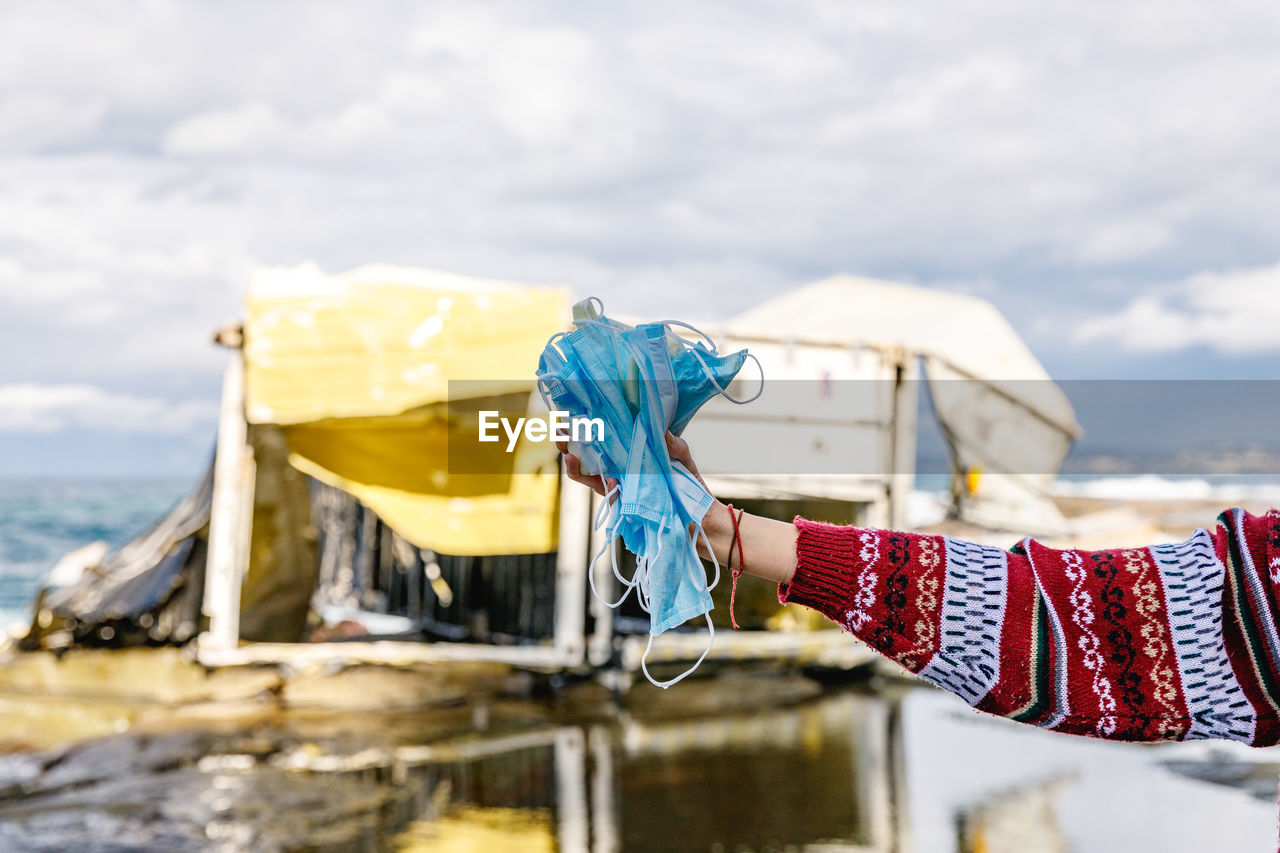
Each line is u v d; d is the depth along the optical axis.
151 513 44.44
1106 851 4.20
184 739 5.78
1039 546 1.26
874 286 10.13
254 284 7.23
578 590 7.15
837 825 4.54
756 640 7.75
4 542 30.41
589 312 1.29
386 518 7.32
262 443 7.81
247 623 7.69
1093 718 1.16
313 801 4.78
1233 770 5.38
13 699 6.65
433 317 6.97
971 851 4.22
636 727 6.25
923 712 6.75
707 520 1.23
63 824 4.41
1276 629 1.15
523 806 4.76
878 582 1.21
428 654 7.21
